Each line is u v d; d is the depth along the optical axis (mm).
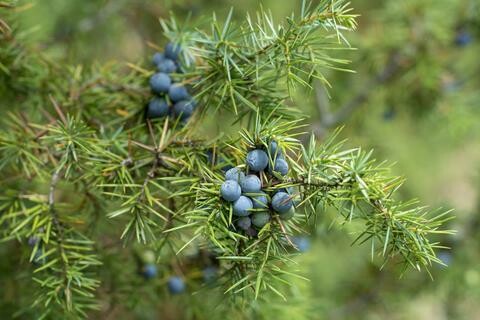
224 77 389
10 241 467
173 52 412
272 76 393
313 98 651
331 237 542
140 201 372
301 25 368
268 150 338
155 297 465
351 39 665
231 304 423
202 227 338
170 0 592
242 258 337
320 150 345
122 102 437
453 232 340
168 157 380
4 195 428
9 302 464
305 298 493
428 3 642
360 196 337
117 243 443
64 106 445
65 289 385
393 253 347
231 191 333
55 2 622
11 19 444
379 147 656
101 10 631
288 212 341
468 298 652
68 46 565
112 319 492
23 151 407
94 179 399
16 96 460
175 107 407
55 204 397
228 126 463
